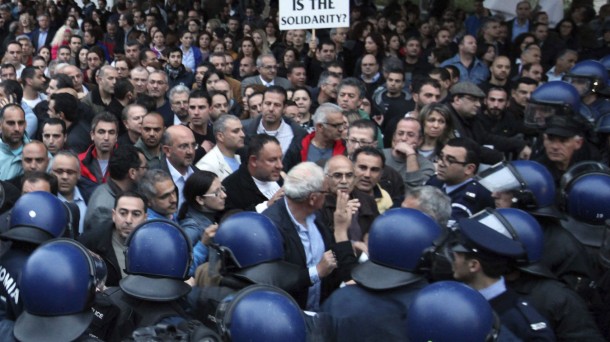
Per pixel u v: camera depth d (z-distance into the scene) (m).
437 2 17.58
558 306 4.17
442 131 7.66
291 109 9.07
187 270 4.05
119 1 19.64
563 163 6.35
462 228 3.94
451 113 7.81
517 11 15.43
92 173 7.52
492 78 11.05
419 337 3.15
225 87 10.48
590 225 4.99
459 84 8.28
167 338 3.31
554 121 6.31
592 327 4.20
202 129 8.82
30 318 3.54
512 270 4.23
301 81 11.23
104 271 3.71
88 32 17.17
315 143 7.81
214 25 17.14
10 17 19.69
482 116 8.64
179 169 7.22
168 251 3.97
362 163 6.32
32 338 3.48
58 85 10.24
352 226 5.89
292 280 4.08
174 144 7.13
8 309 4.27
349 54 13.97
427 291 3.21
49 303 3.50
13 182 7.11
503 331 3.74
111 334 3.93
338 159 5.93
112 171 6.40
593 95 7.91
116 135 7.61
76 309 3.54
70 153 6.86
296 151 7.84
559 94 6.75
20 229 4.32
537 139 7.57
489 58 12.77
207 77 11.05
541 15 14.93
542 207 4.86
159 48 15.42
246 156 6.70
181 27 17.44
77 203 7.07
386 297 3.90
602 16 15.49
